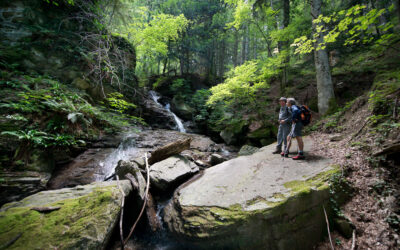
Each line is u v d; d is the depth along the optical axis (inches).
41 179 170.4
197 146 336.8
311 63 534.3
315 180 131.7
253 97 364.5
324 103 298.8
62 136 206.8
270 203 115.6
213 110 505.4
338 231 113.7
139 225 151.3
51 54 289.1
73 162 217.3
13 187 150.8
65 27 320.8
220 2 688.4
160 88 677.9
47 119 207.6
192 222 121.6
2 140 161.6
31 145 180.9
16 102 194.5
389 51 352.8
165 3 663.1
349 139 178.7
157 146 295.1
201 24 768.9
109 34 341.4
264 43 807.1
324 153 174.6
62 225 106.7
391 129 143.9
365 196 121.3
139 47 490.0
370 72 350.9
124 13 389.4
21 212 110.7
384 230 103.0
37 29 283.7
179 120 529.0
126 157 249.8
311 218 114.1
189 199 142.5
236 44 838.5
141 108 454.0
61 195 137.1
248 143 371.2
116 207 128.7
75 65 313.1
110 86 373.4
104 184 156.1
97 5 328.8
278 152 204.1
